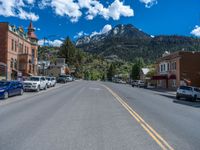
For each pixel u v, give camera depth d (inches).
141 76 3479.3
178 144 291.7
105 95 1025.5
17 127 369.1
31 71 2098.9
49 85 1552.7
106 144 283.1
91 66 7190.0
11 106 622.8
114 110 570.3
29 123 400.2
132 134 334.6
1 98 814.5
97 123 407.2
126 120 440.8
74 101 755.4
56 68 4065.0
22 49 2098.9
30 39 2487.7
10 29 1806.1
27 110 550.0
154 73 2815.0
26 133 331.3
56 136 316.2
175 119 478.6
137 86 2397.9
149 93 1341.0
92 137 313.7
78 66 5369.1
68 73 4662.9
